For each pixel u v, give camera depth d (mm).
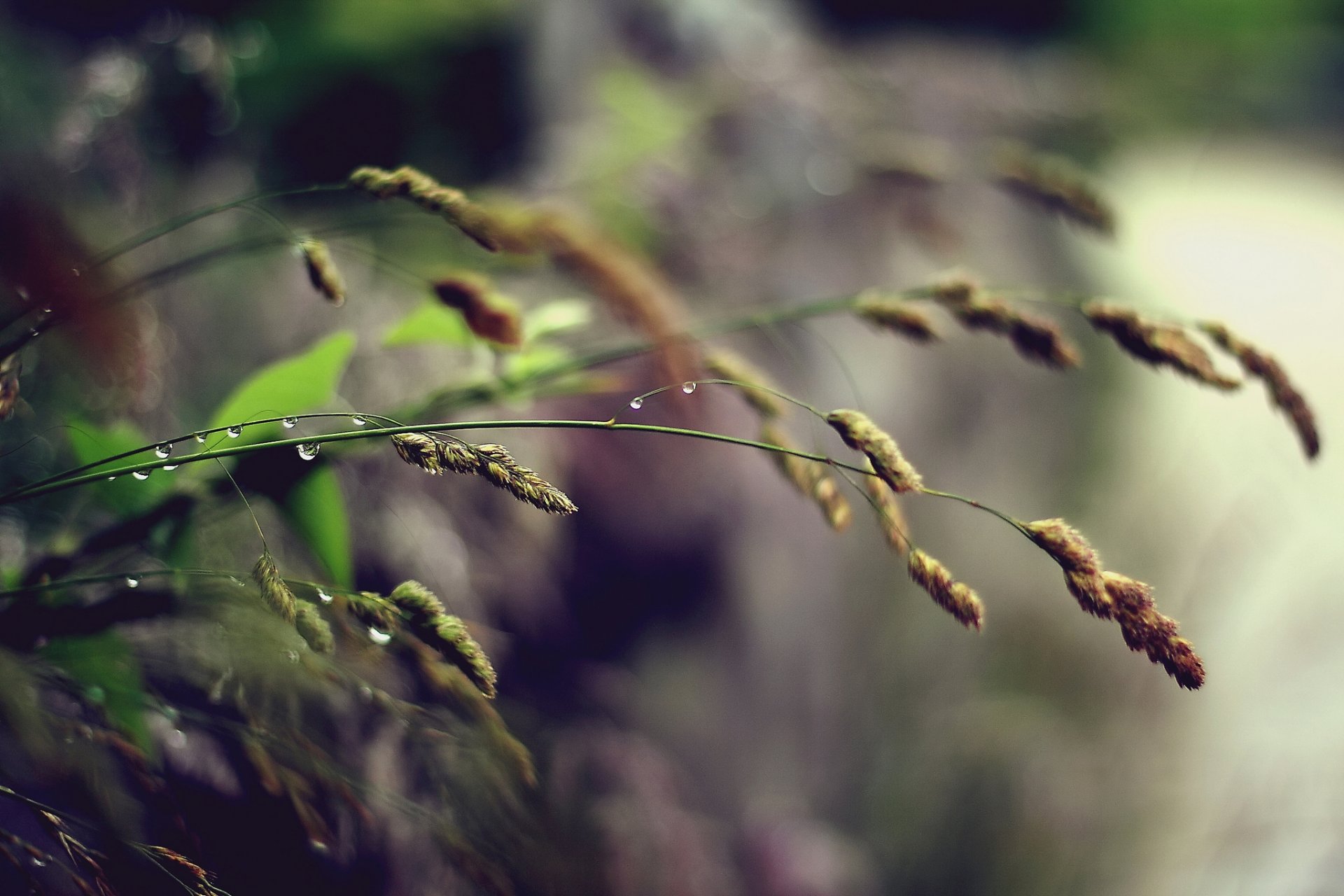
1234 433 1365
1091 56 2473
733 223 942
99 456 429
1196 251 2098
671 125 1066
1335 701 1136
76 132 629
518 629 621
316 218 718
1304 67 3057
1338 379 1796
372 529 521
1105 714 1069
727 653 842
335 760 451
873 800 938
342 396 557
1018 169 567
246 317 612
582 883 510
